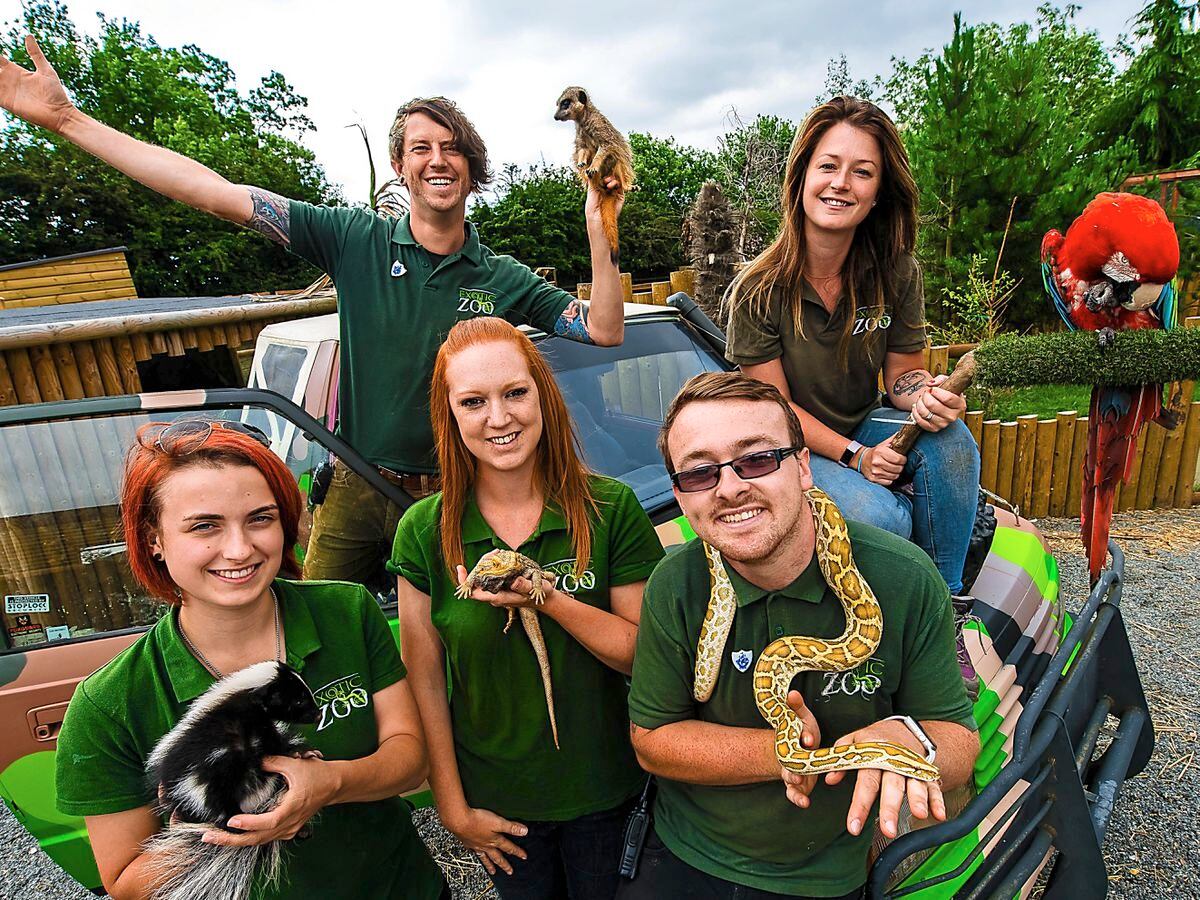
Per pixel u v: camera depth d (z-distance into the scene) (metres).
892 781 1.56
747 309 2.73
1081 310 2.25
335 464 2.83
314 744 1.72
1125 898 2.66
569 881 2.29
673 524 3.06
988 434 6.64
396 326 3.04
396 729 1.86
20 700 2.39
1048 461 6.63
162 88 36.31
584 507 2.08
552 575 1.91
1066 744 2.24
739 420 1.70
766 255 2.72
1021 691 2.60
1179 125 14.34
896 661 1.86
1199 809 3.05
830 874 1.95
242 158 33.66
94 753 1.52
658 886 2.06
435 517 2.08
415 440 3.08
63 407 2.47
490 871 2.25
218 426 1.63
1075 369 2.03
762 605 1.88
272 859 1.62
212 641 1.64
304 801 1.49
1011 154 9.80
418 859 2.01
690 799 2.08
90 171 27.91
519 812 2.15
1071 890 2.27
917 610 1.84
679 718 1.99
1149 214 2.03
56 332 4.41
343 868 1.77
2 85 2.68
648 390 3.97
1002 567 3.10
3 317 7.37
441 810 2.16
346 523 2.87
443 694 2.17
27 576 2.51
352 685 1.80
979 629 2.65
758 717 1.92
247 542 1.54
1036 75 9.77
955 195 10.09
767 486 1.70
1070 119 11.30
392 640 1.94
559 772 2.10
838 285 2.66
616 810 2.21
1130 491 6.75
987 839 1.99
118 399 2.53
